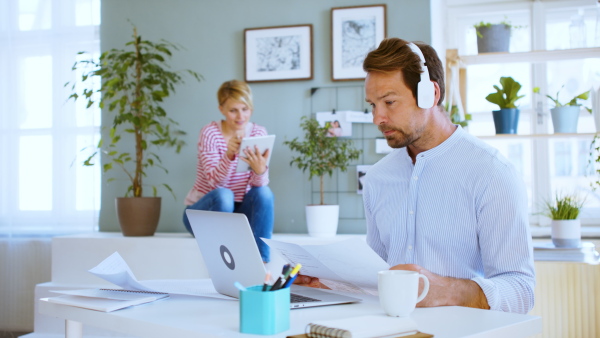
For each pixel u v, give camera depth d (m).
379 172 1.57
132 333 1.04
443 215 1.43
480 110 3.46
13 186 3.75
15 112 3.77
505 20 3.46
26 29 3.77
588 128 3.28
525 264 1.31
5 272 3.73
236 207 3.10
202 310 1.12
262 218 2.87
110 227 3.60
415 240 1.47
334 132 3.29
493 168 1.38
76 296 1.26
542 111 3.34
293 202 3.38
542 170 3.33
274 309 0.91
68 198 3.68
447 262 1.43
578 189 3.29
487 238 1.36
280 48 3.38
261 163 2.84
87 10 3.68
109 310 1.11
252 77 3.41
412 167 1.51
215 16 3.49
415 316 1.04
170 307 1.16
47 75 3.79
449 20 3.54
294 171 3.38
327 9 3.35
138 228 3.19
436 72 1.41
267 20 3.42
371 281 1.18
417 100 1.34
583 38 2.94
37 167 3.77
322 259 1.20
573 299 2.47
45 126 3.78
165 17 3.54
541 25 3.38
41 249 3.71
